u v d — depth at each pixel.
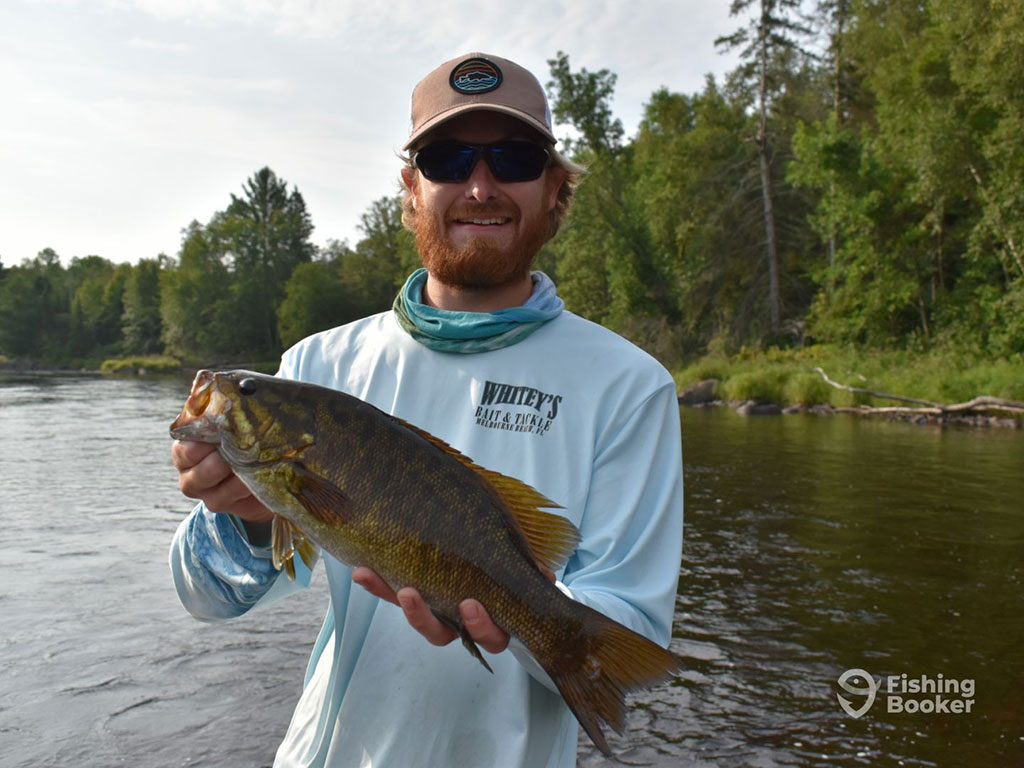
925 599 7.59
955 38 29.48
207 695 5.64
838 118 45.09
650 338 42.03
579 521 2.04
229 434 1.82
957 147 28.80
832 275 36.47
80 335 103.81
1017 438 19.14
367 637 2.04
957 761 4.80
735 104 46.94
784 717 5.38
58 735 5.09
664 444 2.13
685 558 8.97
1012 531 9.97
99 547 9.18
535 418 2.10
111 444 18.14
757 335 40.16
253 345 85.06
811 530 10.14
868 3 39.28
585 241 45.78
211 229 89.38
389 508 1.81
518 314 2.15
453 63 2.18
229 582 2.05
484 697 1.98
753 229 42.97
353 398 1.89
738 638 6.71
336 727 2.01
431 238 2.21
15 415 25.80
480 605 1.74
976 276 32.56
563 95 48.34
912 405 25.30
